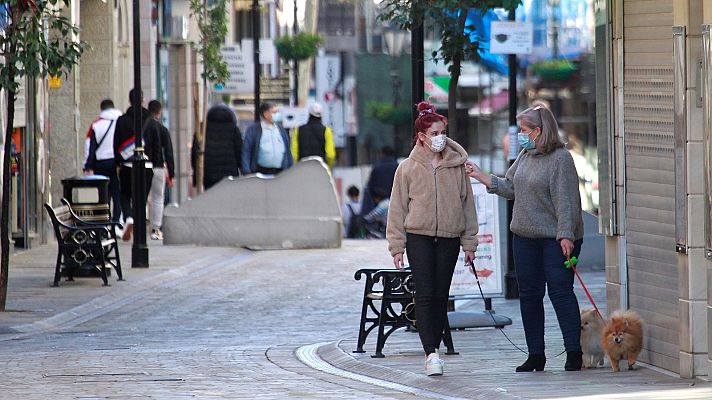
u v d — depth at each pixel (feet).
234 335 105.81
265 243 172.14
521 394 71.92
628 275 83.97
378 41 351.25
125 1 216.95
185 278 143.95
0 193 155.33
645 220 81.82
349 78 351.25
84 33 206.39
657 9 79.82
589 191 197.16
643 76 81.41
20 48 117.50
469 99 316.60
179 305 124.36
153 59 232.73
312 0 346.54
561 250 80.23
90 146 175.42
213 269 151.43
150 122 178.91
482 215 104.94
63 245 133.69
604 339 80.12
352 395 74.49
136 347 98.22
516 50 119.75
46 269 145.07
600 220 84.99
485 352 90.38
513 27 119.44
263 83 305.32
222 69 239.50
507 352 90.12
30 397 73.77
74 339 103.60
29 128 167.43
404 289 89.45
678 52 76.43
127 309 121.80
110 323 113.50
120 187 175.52
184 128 255.70
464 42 115.75
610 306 85.40
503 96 312.29
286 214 172.55
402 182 80.33
